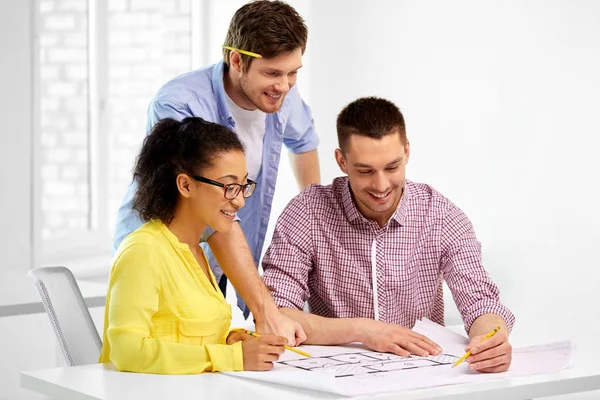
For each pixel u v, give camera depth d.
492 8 3.44
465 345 1.89
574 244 3.22
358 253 2.11
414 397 1.49
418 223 2.12
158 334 1.74
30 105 3.78
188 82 2.27
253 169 2.41
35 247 3.88
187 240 1.81
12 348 3.30
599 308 3.14
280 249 2.12
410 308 2.13
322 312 2.18
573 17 3.20
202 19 4.43
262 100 2.18
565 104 3.24
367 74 3.90
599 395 2.99
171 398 1.48
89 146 4.29
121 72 4.34
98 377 1.64
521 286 3.37
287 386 1.56
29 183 3.79
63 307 2.00
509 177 3.41
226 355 1.67
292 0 4.12
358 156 1.94
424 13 3.67
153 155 1.79
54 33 4.12
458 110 3.58
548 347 1.82
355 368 1.69
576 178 3.21
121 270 1.71
